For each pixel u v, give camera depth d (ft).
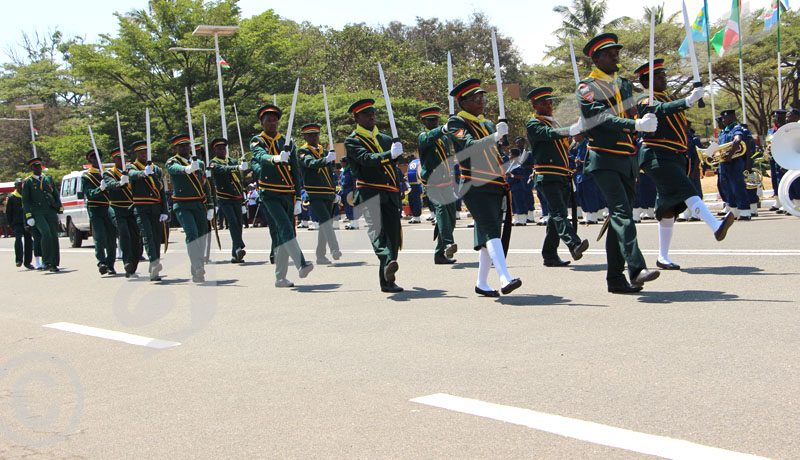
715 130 31.96
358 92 110.32
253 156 29.58
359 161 25.68
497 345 17.80
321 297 26.32
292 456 11.91
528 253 35.04
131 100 114.01
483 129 23.67
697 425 12.09
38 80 169.48
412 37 180.65
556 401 13.61
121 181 36.14
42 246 43.37
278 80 115.44
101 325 23.85
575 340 17.76
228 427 13.42
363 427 12.97
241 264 39.17
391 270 25.64
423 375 15.78
